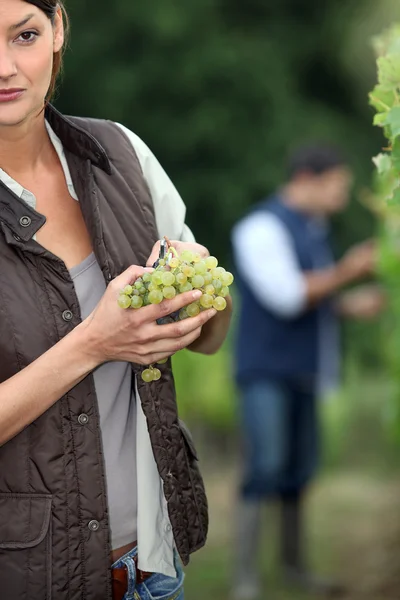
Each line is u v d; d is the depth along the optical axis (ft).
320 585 25.08
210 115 77.56
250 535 24.59
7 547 9.09
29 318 9.12
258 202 79.56
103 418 9.66
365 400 56.18
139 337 8.68
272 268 24.38
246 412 24.68
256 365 24.57
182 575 10.45
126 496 9.71
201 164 79.51
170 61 77.87
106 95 76.89
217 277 8.89
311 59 88.48
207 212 79.66
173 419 9.82
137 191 10.23
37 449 9.17
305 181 25.38
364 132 88.12
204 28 79.05
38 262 9.21
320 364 25.16
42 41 8.79
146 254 9.98
